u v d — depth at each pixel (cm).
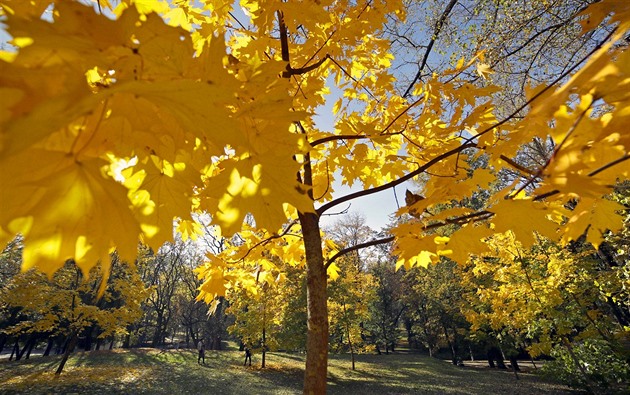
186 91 69
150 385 1270
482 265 1109
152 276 3619
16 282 1257
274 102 111
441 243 175
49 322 1270
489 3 475
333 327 1991
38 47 60
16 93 56
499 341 1759
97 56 67
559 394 1227
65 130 69
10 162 61
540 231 136
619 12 98
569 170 97
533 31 482
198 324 3581
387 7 256
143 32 73
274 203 119
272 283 383
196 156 127
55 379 1271
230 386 1332
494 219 143
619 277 785
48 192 64
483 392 1355
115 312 1338
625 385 923
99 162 70
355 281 2048
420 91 304
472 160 189
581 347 1035
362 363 2136
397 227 184
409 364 2145
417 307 2797
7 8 91
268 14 200
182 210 121
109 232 70
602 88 84
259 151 120
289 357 2239
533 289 944
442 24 493
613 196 673
